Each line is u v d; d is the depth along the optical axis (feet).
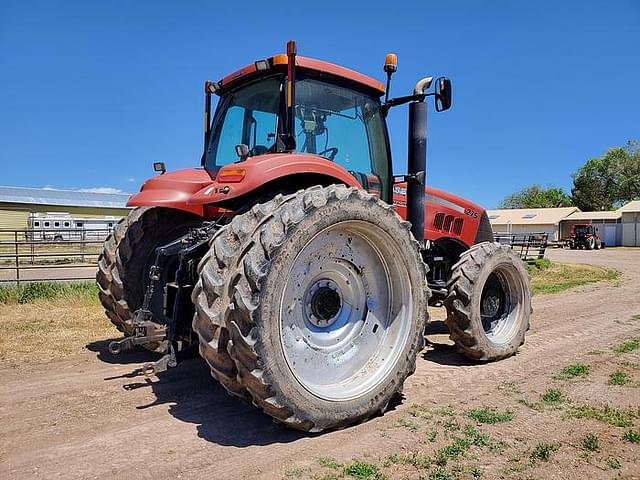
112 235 15.98
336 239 11.42
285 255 10.02
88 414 11.83
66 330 20.43
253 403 10.32
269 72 13.79
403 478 8.81
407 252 12.13
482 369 15.97
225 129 15.34
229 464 9.32
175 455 9.70
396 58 15.84
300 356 10.85
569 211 165.68
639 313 26.94
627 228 145.48
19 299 27.07
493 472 9.04
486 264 16.51
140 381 14.24
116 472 9.02
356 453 9.77
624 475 8.95
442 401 12.87
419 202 16.02
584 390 13.61
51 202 113.60
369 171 15.31
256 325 9.61
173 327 11.63
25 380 14.29
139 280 15.34
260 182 11.20
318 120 13.96
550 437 10.53
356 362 11.69
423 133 15.98
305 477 8.82
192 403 12.58
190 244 12.34
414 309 12.23
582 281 44.68
